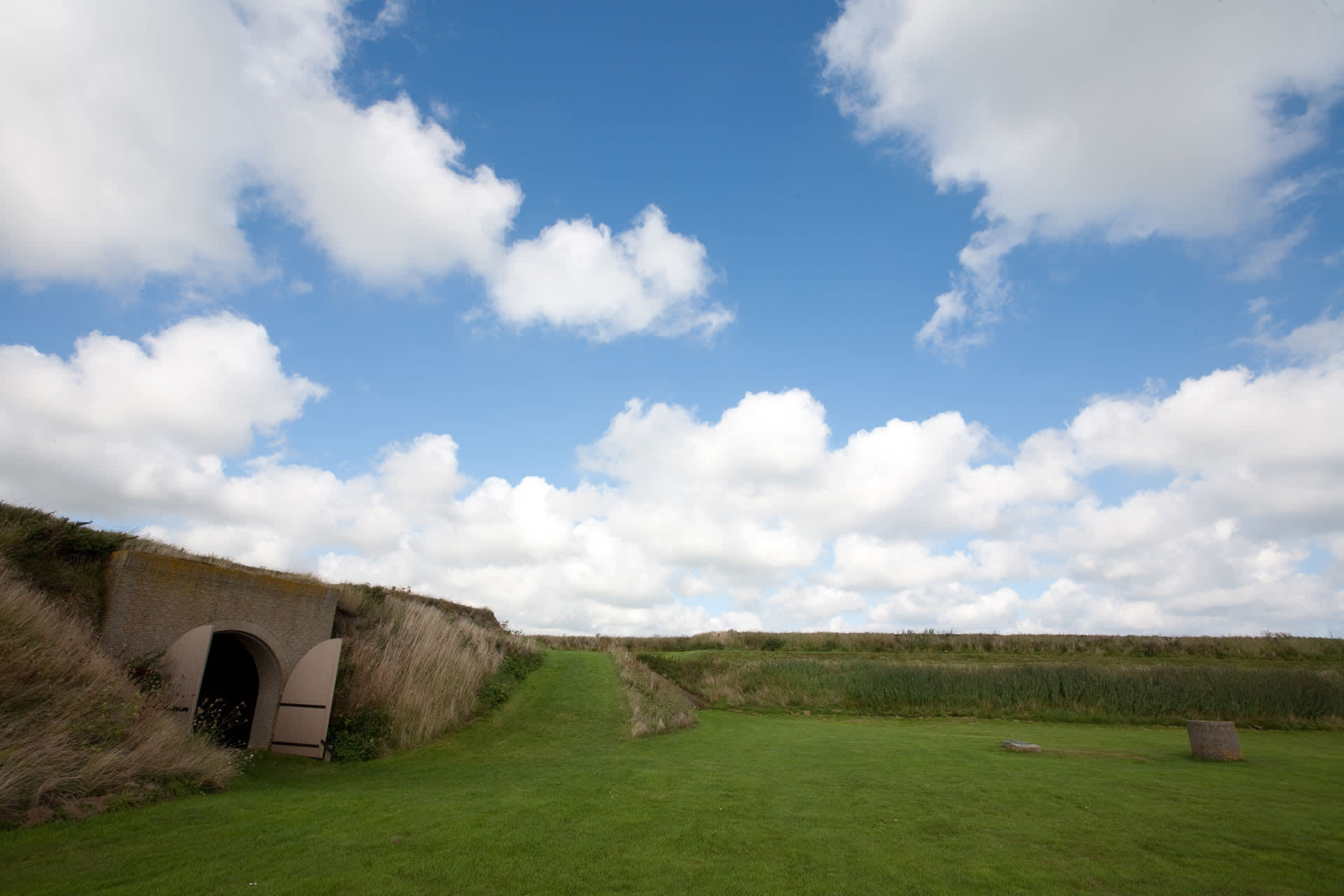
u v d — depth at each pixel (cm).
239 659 1802
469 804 958
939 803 991
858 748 1583
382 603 2141
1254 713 2306
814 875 671
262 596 1520
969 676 2631
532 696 2109
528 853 725
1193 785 1116
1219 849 766
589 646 3797
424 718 1658
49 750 876
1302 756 1478
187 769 1042
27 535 1302
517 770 1360
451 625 2383
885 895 620
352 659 1728
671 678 2952
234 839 760
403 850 723
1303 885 659
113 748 977
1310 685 2353
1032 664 2812
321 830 805
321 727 1460
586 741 1738
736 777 1204
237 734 1598
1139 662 2933
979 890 637
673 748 1633
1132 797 1027
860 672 2780
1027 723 2312
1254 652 3088
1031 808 962
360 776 1309
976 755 1459
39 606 1135
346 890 602
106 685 1077
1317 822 879
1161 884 658
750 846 766
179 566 1365
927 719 2419
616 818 885
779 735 1881
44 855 686
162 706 1201
